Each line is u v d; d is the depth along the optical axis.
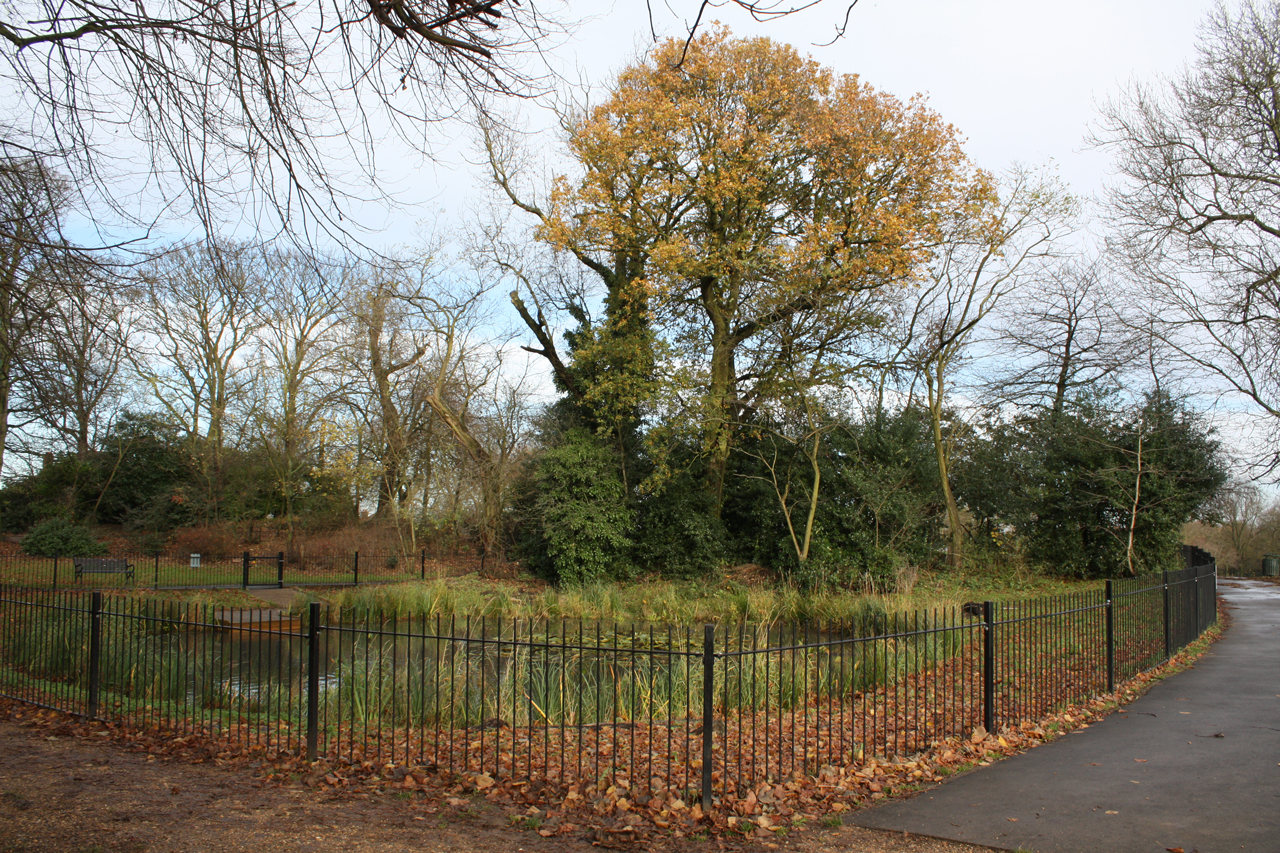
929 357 22.62
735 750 6.68
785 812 5.17
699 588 20.97
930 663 10.74
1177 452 21.12
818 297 18.64
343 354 26.70
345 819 4.96
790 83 20.44
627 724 7.68
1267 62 15.65
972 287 21.56
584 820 5.03
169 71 4.59
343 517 31.17
